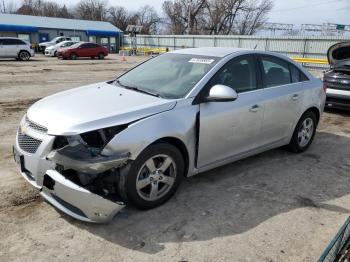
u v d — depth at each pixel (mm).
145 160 3334
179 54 4660
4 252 2891
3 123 6699
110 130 3193
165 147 3457
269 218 3535
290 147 5348
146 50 38656
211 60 4199
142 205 3479
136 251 2965
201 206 3705
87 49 29312
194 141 3752
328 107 8562
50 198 3277
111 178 3275
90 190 3197
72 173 3191
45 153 3178
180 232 3242
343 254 2838
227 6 58406
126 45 47875
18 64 21562
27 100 9273
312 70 24672
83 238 3104
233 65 4223
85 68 20094
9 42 24422
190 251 2988
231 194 3998
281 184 4316
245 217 3535
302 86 5121
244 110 4180
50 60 26625
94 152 3080
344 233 2957
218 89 3656
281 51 29312
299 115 5102
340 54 8188
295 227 3398
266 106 4469
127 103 3553
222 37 34500
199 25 60812
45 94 10398
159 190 3625
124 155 3137
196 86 3805
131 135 3201
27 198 3719
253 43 31547
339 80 7879
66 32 44312
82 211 3068
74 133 3096
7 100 9188
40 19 44500
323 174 4676
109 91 4031
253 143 4496
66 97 3873
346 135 6594
